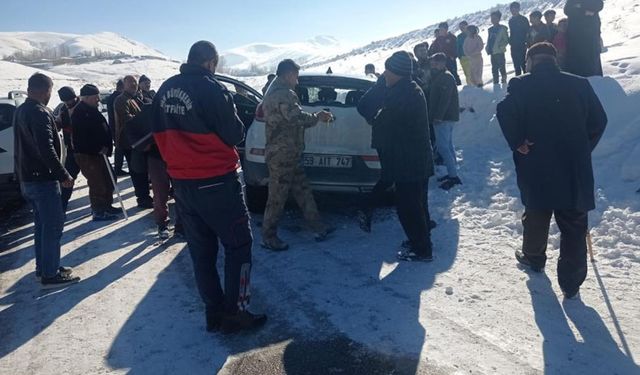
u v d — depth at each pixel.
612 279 4.15
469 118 8.60
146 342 3.74
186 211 3.68
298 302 4.20
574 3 7.88
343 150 5.61
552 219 5.10
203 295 3.80
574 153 3.79
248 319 3.77
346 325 3.81
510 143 3.96
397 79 4.50
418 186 4.62
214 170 3.52
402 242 5.25
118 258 5.40
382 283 4.43
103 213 6.89
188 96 3.43
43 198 4.60
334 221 6.06
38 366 3.51
